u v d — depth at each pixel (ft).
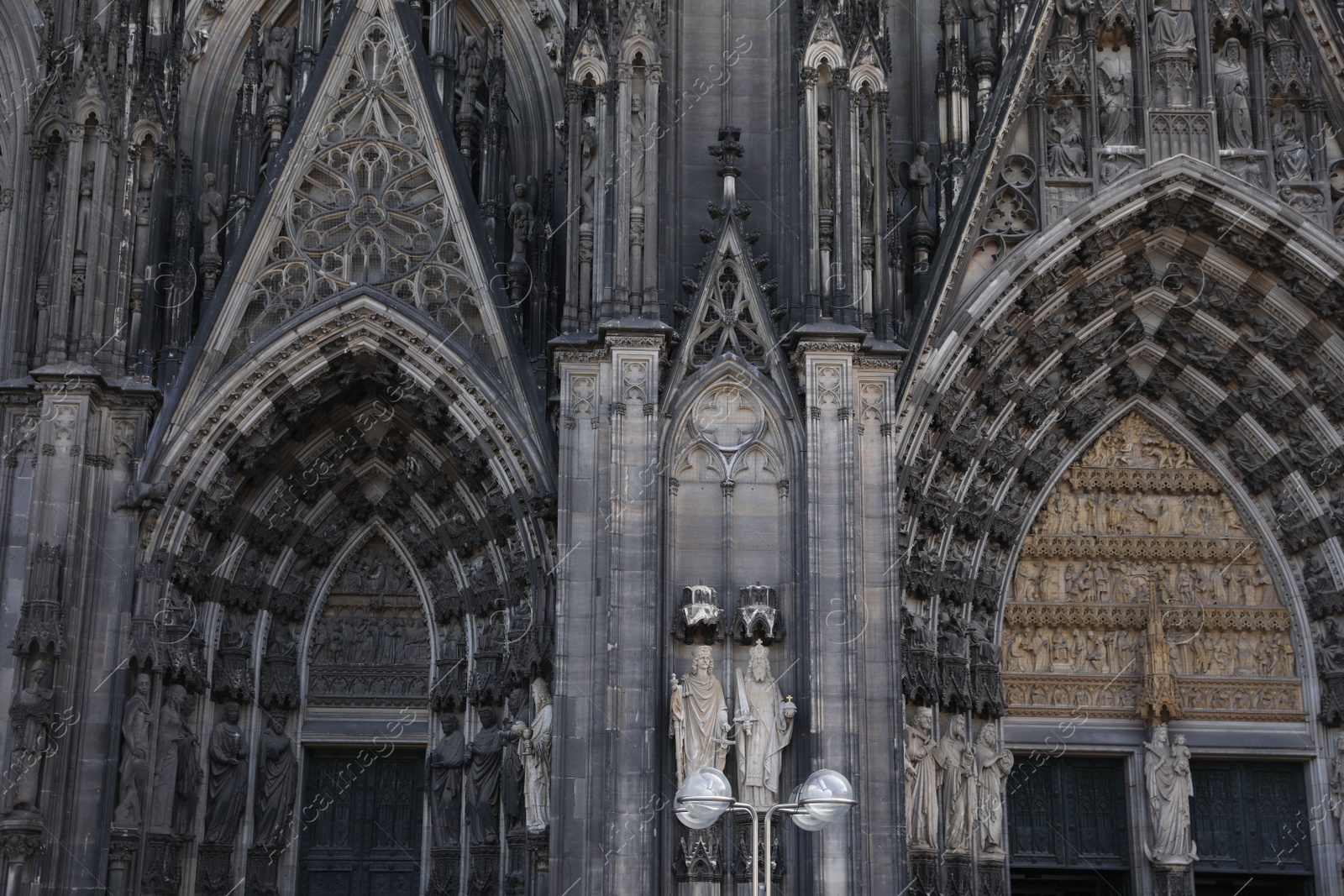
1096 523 121.08
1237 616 119.96
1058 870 115.75
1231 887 118.73
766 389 98.73
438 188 108.47
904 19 116.47
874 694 94.94
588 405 97.91
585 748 92.73
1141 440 122.42
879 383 99.60
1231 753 117.08
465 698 108.88
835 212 101.40
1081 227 110.73
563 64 112.88
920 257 108.27
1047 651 118.42
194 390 103.40
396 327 105.50
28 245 103.96
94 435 100.37
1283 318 117.08
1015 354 114.01
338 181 108.68
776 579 96.22
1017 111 111.34
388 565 113.70
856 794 91.40
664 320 100.32
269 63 112.57
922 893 101.65
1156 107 114.01
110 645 98.12
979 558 114.11
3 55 111.96
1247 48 116.57
